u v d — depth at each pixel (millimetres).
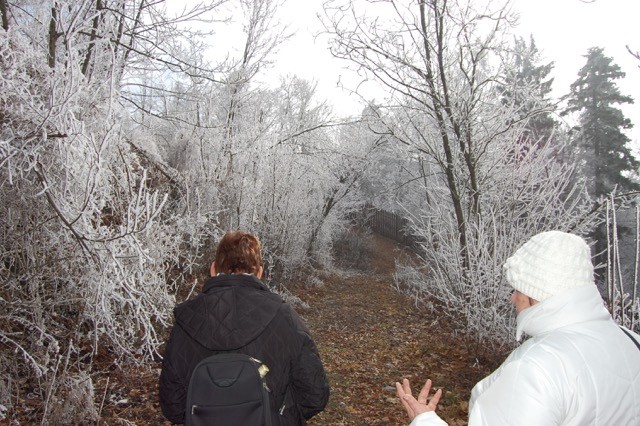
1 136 3836
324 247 17703
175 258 5945
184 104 10320
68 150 4020
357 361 7156
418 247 20344
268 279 10609
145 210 4238
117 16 6742
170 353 1992
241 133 10672
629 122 27641
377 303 12250
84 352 5152
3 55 4070
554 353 1410
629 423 1400
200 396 1833
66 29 4574
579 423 1359
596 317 1518
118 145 5145
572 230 8359
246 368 1854
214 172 9719
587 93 28234
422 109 9391
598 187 26859
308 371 2016
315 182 15430
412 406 1689
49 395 3717
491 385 1459
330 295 13094
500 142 9539
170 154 10773
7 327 4137
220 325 1942
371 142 17344
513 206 8953
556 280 1514
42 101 4230
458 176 9641
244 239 2217
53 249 4570
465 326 8227
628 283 13898
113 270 4277
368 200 25219
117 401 4469
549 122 20641
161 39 7438
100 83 5320
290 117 15914
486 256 7691
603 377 1388
